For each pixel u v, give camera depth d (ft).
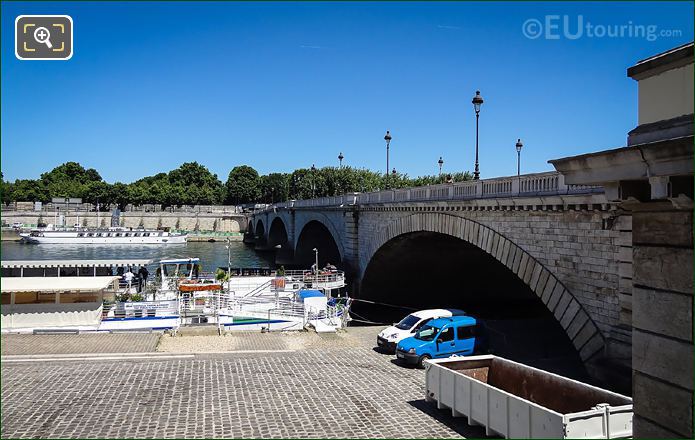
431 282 164.86
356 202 167.94
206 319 113.91
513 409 46.11
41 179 628.28
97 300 104.06
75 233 376.68
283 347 89.71
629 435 42.52
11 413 54.13
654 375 27.81
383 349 88.53
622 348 65.51
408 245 141.69
